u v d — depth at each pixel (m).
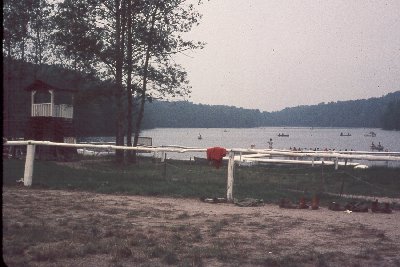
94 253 6.64
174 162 29.47
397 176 20.83
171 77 31.19
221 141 123.56
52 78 48.47
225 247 7.21
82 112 51.06
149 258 6.48
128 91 30.58
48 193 13.14
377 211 11.46
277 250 7.15
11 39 44.84
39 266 5.90
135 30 29.17
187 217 9.95
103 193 13.73
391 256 6.95
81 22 29.56
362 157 14.09
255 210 11.32
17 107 46.78
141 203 11.95
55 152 29.92
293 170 23.80
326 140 143.00
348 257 6.82
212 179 18.83
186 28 30.72
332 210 11.59
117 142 29.83
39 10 45.56
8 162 22.06
